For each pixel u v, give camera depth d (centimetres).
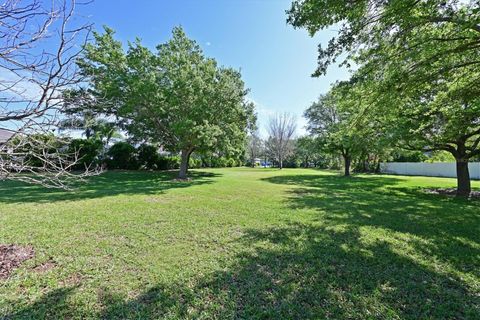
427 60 505
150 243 374
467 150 970
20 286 251
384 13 440
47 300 229
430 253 354
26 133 244
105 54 1251
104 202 669
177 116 1374
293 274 287
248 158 4203
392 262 323
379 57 520
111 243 372
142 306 224
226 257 330
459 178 984
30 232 414
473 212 623
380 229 465
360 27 469
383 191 1034
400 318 213
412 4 411
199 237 405
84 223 470
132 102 1276
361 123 883
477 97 621
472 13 394
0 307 216
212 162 3341
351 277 283
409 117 919
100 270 289
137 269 293
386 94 583
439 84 646
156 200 713
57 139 275
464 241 405
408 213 603
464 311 224
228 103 1381
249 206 653
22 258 314
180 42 1431
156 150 2172
